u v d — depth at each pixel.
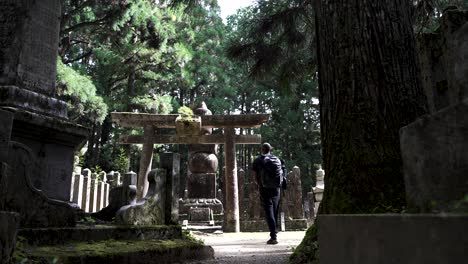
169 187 5.25
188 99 32.75
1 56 4.46
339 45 3.36
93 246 3.51
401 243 1.01
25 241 3.04
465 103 1.31
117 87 22.92
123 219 4.45
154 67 21.58
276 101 29.03
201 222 13.07
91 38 20.16
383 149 2.96
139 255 3.75
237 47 7.35
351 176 3.00
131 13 15.22
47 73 4.77
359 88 3.16
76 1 15.39
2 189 2.36
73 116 18.02
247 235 10.23
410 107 3.09
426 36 3.64
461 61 2.01
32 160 3.61
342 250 1.38
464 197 1.18
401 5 3.40
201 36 26.17
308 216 12.62
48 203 3.68
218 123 12.41
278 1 7.30
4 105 4.20
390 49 3.21
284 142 30.22
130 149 23.50
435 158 1.38
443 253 0.86
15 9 4.58
